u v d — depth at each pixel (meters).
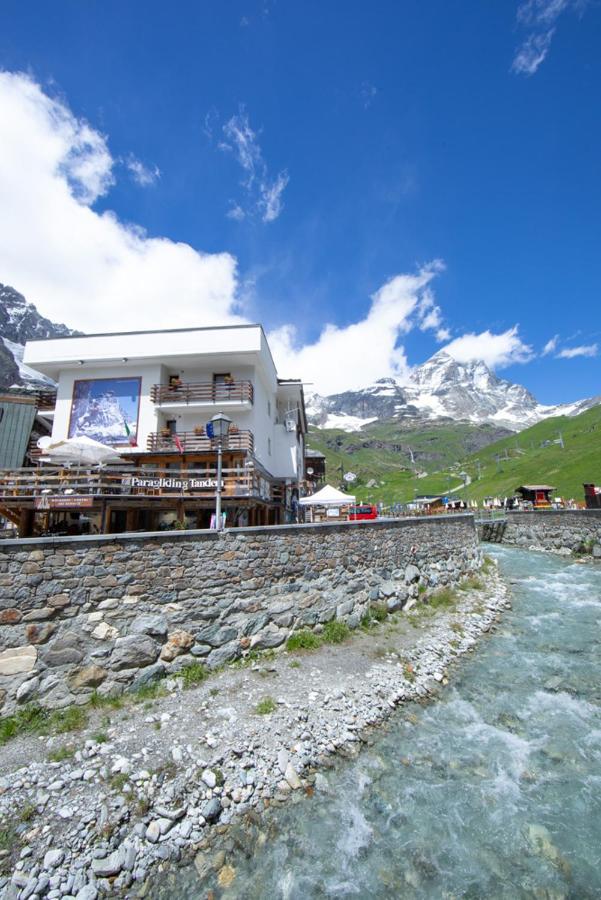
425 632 16.58
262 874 6.77
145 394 28.38
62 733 9.47
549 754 9.74
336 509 33.69
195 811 7.68
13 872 6.44
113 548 11.55
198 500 21.27
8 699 9.77
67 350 28.62
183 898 6.37
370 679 12.45
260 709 10.47
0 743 9.10
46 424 32.28
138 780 8.16
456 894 6.54
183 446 26.52
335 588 16.06
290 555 14.88
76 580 10.98
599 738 10.35
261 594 13.88
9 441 29.97
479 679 13.45
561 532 43.97
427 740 10.20
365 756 9.54
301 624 14.64
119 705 10.51
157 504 20.42
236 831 7.46
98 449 19.38
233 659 12.75
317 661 13.34
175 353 27.84
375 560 18.28
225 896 6.40
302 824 7.69
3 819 7.26
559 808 8.18
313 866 6.93
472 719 11.14
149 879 6.59
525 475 105.00
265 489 26.23
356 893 6.52
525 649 16.02
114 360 28.22
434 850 7.28
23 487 19.06
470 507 71.31
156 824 7.33
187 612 12.33
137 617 11.55
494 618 19.66
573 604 22.50
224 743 9.26
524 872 6.91
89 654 10.77
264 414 31.44
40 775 8.20
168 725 9.80
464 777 8.98
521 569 33.50
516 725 10.88
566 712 11.52
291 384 34.78
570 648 16.09
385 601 18.12
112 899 6.30
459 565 25.56
